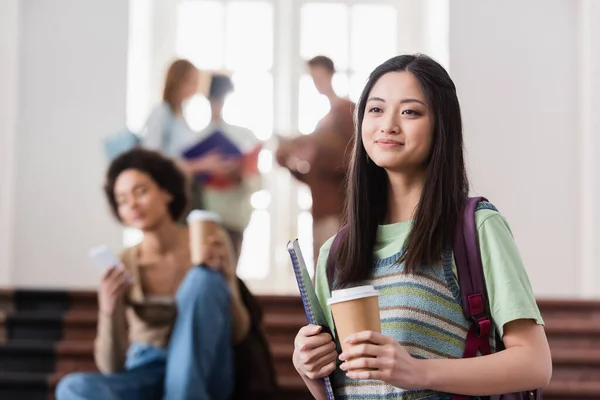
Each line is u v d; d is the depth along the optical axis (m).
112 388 4.70
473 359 2.05
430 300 2.15
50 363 6.66
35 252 9.73
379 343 1.97
